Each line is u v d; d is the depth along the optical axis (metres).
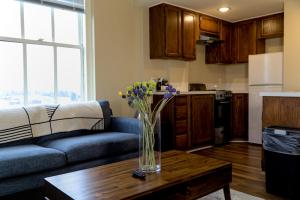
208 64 5.42
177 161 1.99
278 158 2.41
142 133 1.79
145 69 4.27
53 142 2.62
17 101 3.19
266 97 2.91
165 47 4.11
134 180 1.60
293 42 3.97
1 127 2.47
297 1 3.88
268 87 4.50
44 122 2.75
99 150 2.50
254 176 2.98
